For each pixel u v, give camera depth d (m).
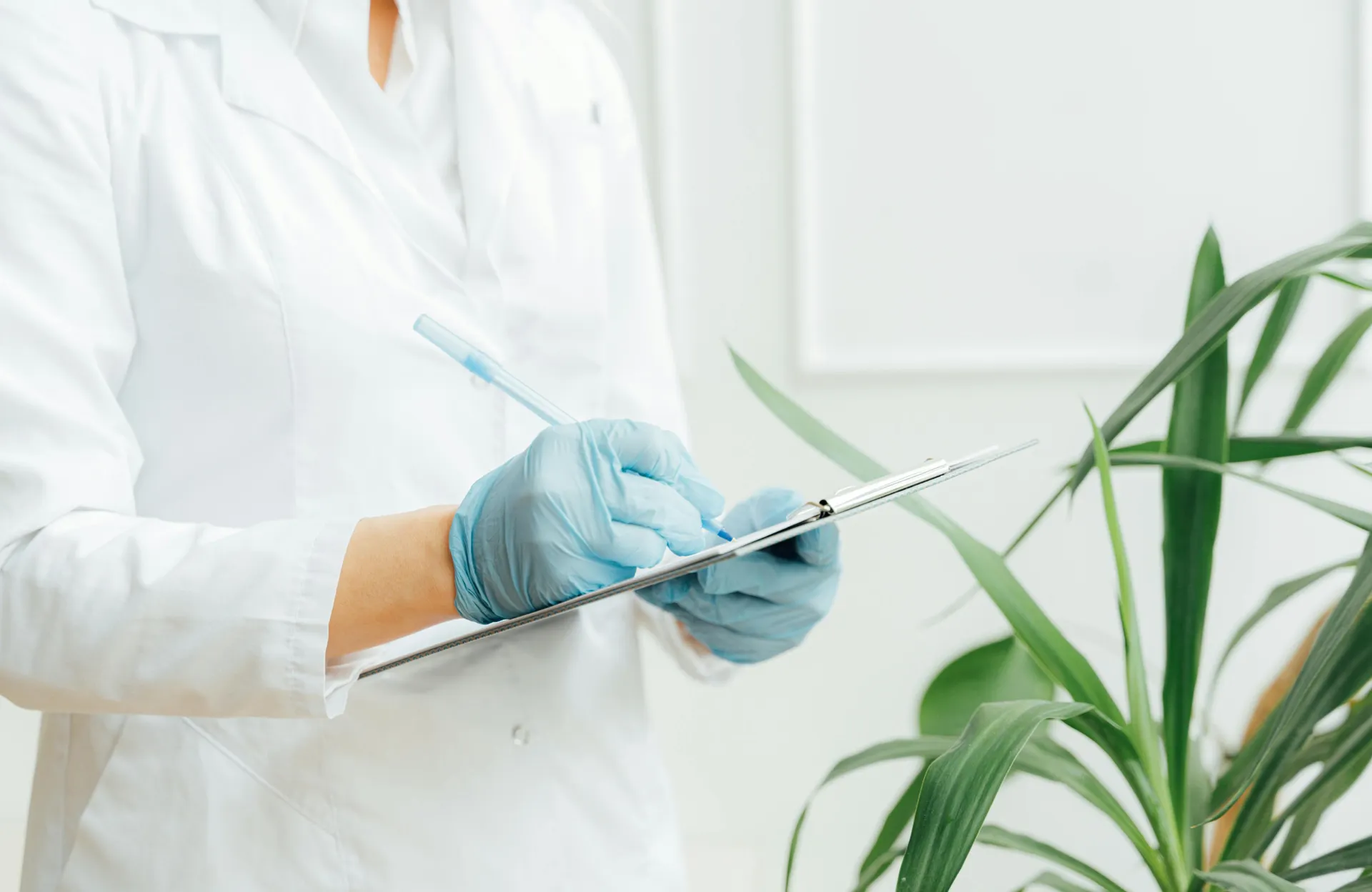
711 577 0.75
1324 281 1.44
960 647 1.58
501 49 0.82
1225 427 0.71
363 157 0.73
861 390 1.57
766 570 0.75
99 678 0.57
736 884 1.53
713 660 0.86
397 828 0.67
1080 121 1.48
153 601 0.56
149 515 0.68
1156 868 0.70
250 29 0.71
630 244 0.89
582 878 0.73
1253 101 1.43
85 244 0.60
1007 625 1.56
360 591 0.58
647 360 0.88
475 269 0.74
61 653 0.56
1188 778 0.72
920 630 1.59
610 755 0.76
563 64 0.88
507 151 0.77
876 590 1.59
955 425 1.55
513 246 0.76
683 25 1.55
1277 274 0.60
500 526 0.58
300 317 0.65
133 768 0.67
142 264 0.65
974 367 1.52
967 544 0.73
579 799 0.73
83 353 0.58
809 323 1.57
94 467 0.58
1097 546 1.53
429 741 0.68
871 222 1.54
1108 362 1.49
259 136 0.68
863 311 1.56
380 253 0.71
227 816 0.66
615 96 0.91
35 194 0.58
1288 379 1.47
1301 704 0.58
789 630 0.79
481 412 0.72
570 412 0.78
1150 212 1.47
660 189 1.58
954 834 0.50
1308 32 1.41
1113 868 1.53
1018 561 1.56
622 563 0.60
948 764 0.52
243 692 0.57
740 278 1.58
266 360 0.65
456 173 0.78
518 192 0.77
